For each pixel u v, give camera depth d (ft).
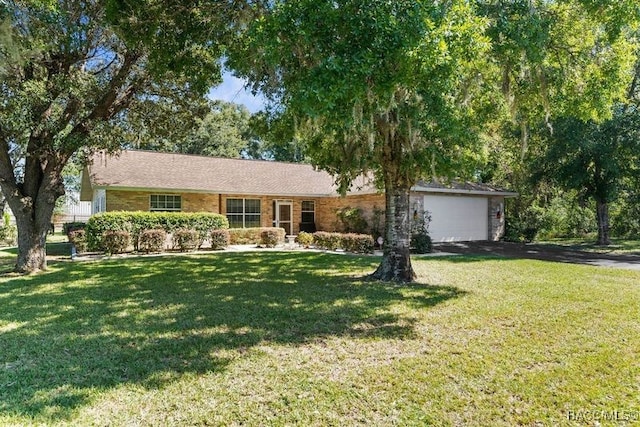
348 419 9.59
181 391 10.98
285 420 9.54
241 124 118.93
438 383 11.44
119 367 12.57
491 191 61.21
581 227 76.18
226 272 31.19
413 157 24.32
